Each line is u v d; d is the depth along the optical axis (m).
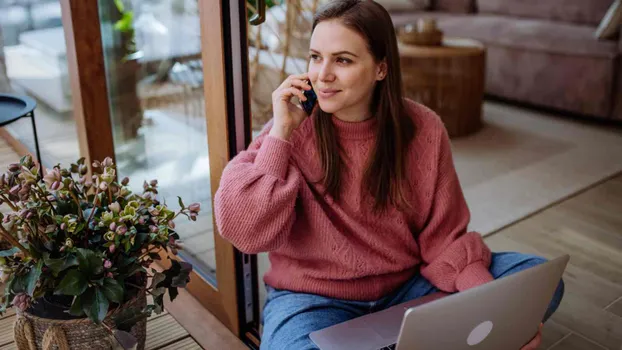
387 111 1.32
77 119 2.13
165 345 1.70
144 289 1.44
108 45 2.04
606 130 3.68
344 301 1.40
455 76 3.45
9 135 3.04
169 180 1.99
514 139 3.51
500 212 2.58
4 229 1.32
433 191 1.41
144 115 2.02
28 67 2.76
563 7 4.30
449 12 5.01
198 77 1.75
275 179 1.27
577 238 2.39
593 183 2.89
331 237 1.36
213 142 1.58
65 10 1.97
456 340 1.07
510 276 1.07
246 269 1.70
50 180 1.36
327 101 1.25
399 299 1.45
